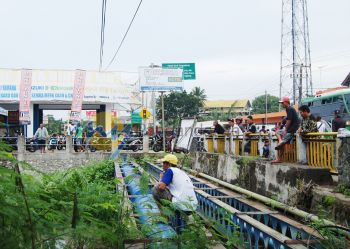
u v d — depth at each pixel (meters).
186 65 34.56
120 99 30.89
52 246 3.12
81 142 26.77
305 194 8.10
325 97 24.34
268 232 5.74
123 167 15.91
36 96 29.58
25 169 3.28
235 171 12.93
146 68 29.97
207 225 5.32
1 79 29.22
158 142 27.77
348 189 7.31
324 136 9.05
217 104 84.56
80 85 29.86
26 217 2.82
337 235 5.22
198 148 22.52
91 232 3.15
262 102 84.50
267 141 12.48
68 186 4.20
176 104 67.62
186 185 6.25
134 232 4.41
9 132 25.23
